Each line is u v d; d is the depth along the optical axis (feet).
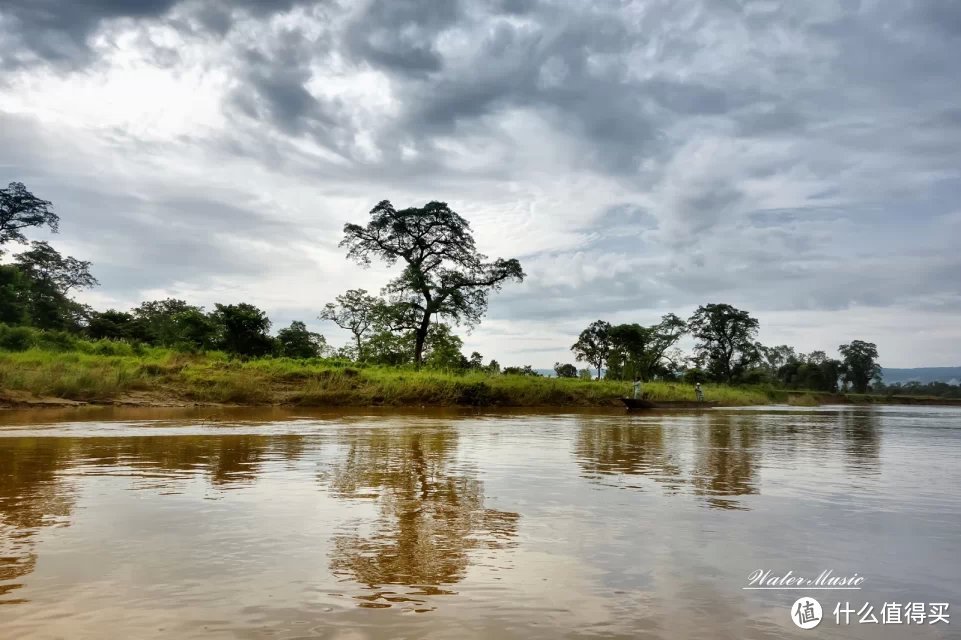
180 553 12.07
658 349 207.00
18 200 162.71
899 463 28.45
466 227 152.35
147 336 140.26
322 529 14.15
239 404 74.74
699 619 9.18
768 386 228.02
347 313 166.40
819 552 12.80
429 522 14.99
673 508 17.02
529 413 78.43
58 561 11.45
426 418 59.57
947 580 11.18
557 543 13.21
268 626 8.57
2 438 33.06
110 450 28.09
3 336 89.04
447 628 8.61
